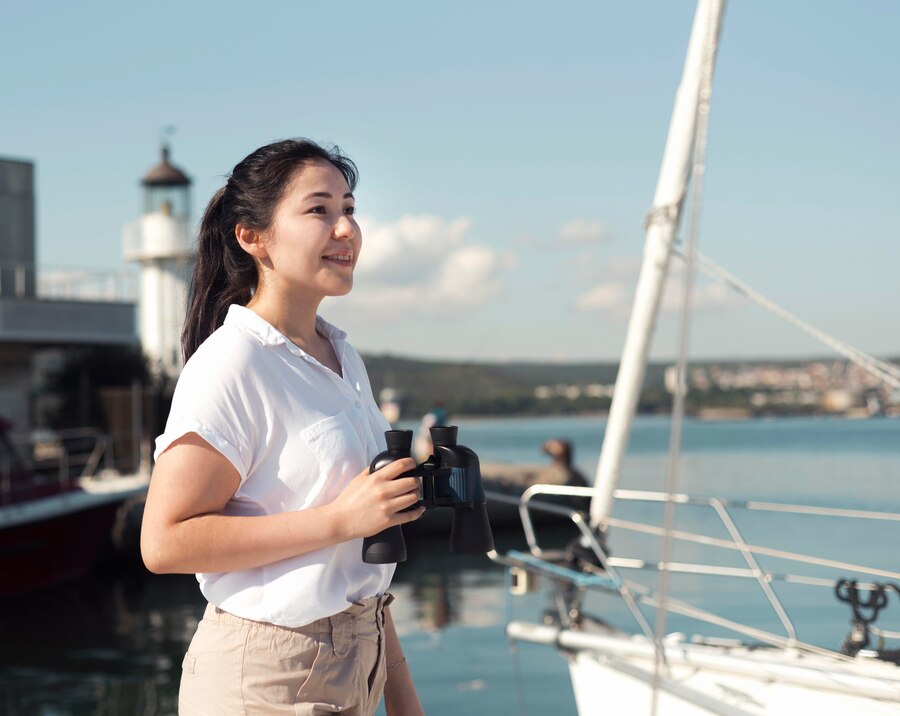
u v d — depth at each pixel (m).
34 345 23.20
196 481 1.62
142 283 31.42
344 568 1.73
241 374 1.69
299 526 1.60
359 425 1.81
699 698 3.46
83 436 19.67
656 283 4.28
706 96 1.95
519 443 86.94
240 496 1.70
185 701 1.75
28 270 22.84
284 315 1.83
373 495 1.60
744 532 18.61
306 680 1.69
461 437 105.94
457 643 11.55
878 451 57.56
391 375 160.88
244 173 1.82
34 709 9.62
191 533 1.60
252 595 1.69
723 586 12.18
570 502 22.77
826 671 3.46
